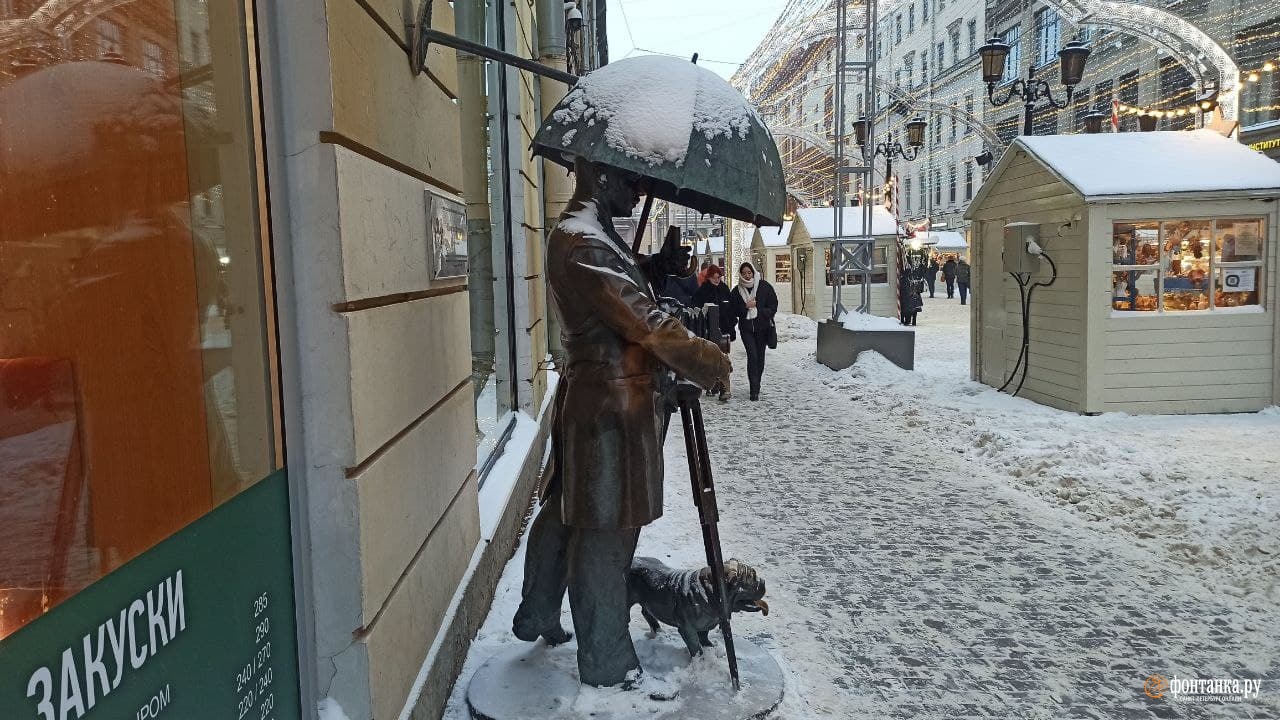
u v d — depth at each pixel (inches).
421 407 111.8
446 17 136.5
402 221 105.5
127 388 58.6
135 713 56.0
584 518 110.8
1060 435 308.0
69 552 50.9
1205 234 351.9
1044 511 227.0
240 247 76.2
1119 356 352.2
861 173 614.2
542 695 115.6
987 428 329.1
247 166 77.9
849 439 330.0
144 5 62.5
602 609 115.2
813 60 1381.6
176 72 66.6
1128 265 352.2
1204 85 442.3
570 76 114.9
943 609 160.2
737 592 121.1
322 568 87.5
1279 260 350.0
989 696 127.4
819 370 544.4
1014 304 414.6
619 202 113.9
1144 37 452.1
